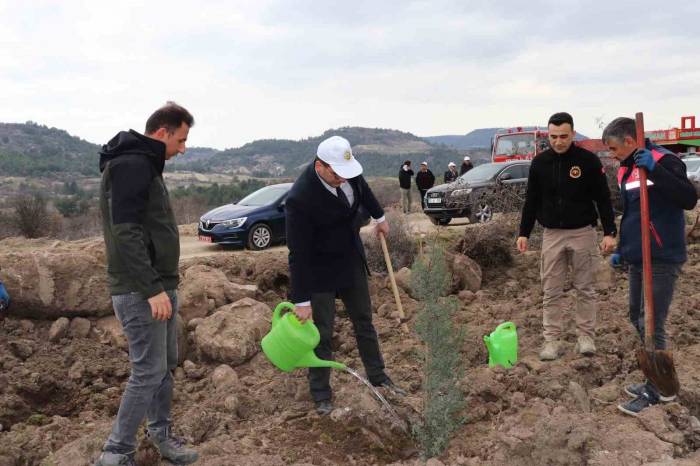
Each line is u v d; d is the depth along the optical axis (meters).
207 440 4.38
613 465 3.67
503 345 5.29
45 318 6.37
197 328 5.96
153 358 3.59
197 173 198.75
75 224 26.58
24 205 20.16
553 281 5.68
